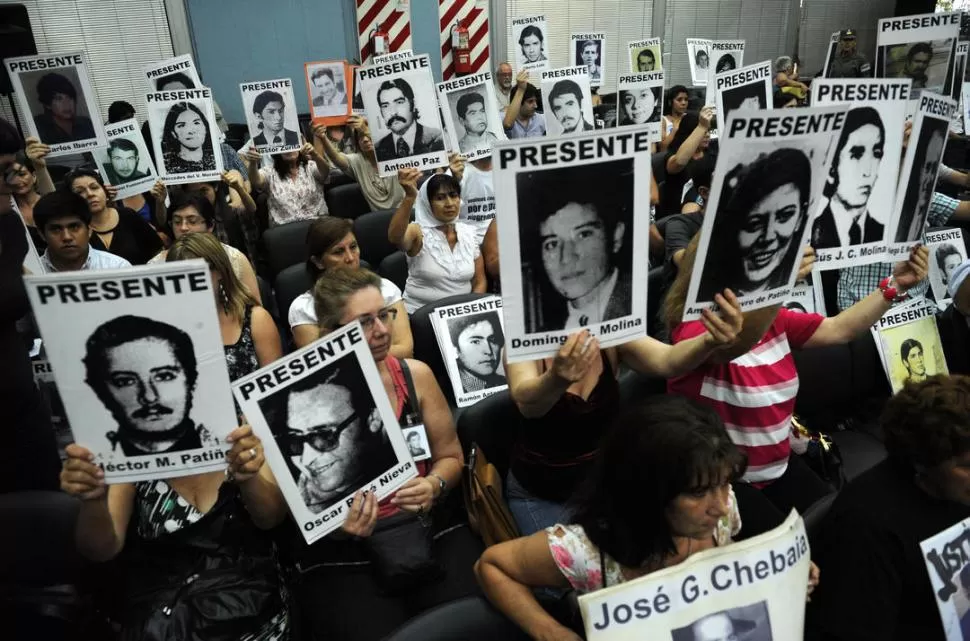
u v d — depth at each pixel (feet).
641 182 4.41
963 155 20.03
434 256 11.87
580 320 4.65
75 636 5.59
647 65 24.52
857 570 4.63
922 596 4.65
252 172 16.79
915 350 8.70
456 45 28.89
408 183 11.52
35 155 11.96
